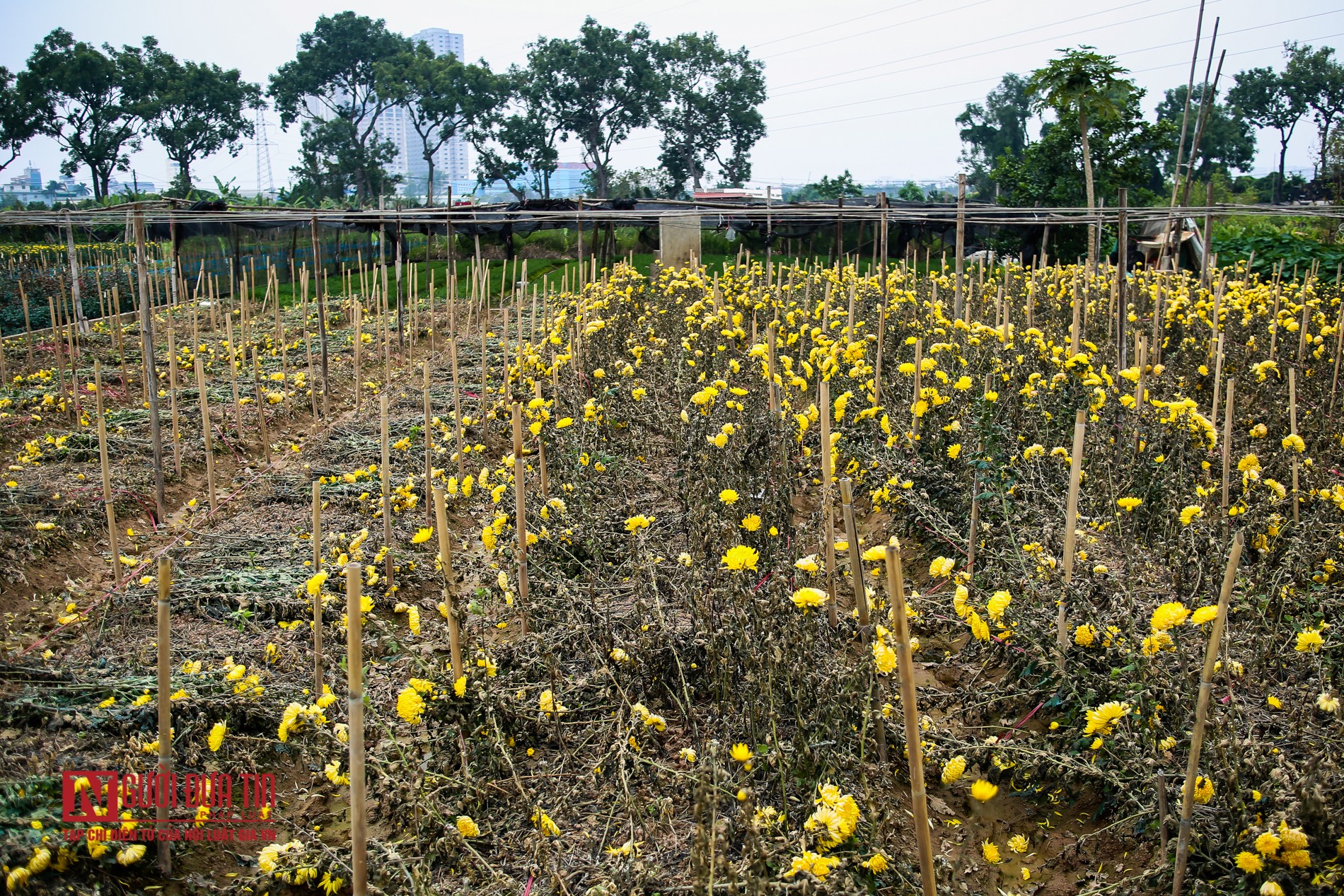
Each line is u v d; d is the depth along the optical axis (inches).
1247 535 157.6
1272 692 124.0
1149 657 113.4
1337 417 244.7
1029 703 129.6
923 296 375.2
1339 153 1053.8
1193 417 177.3
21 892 101.8
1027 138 2011.6
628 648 136.6
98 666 152.7
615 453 222.8
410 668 147.0
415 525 212.2
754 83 1736.0
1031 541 152.4
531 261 863.7
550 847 107.7
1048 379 221.0
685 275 380.8
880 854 96.6
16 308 606.9
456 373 237.9
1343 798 96.3
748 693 121.6
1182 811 95.0
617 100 1716.3
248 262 740.7
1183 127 627.2
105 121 1675.7
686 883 100.4
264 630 167.8
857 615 130.0
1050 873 110.7
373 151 1775.3
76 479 246.1
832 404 212.2
